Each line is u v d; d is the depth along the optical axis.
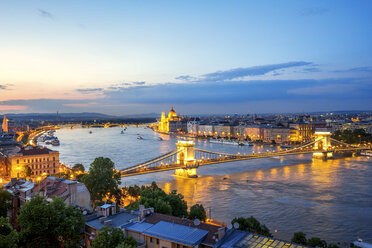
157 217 71.06
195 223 63.72
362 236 115.19
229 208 147.12
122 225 67.50
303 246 55.88
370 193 172.75
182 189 186.50
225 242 58.59
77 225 69.62
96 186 121.12
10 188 108.00
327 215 137.25
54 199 73.56
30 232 66.56
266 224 126.12
